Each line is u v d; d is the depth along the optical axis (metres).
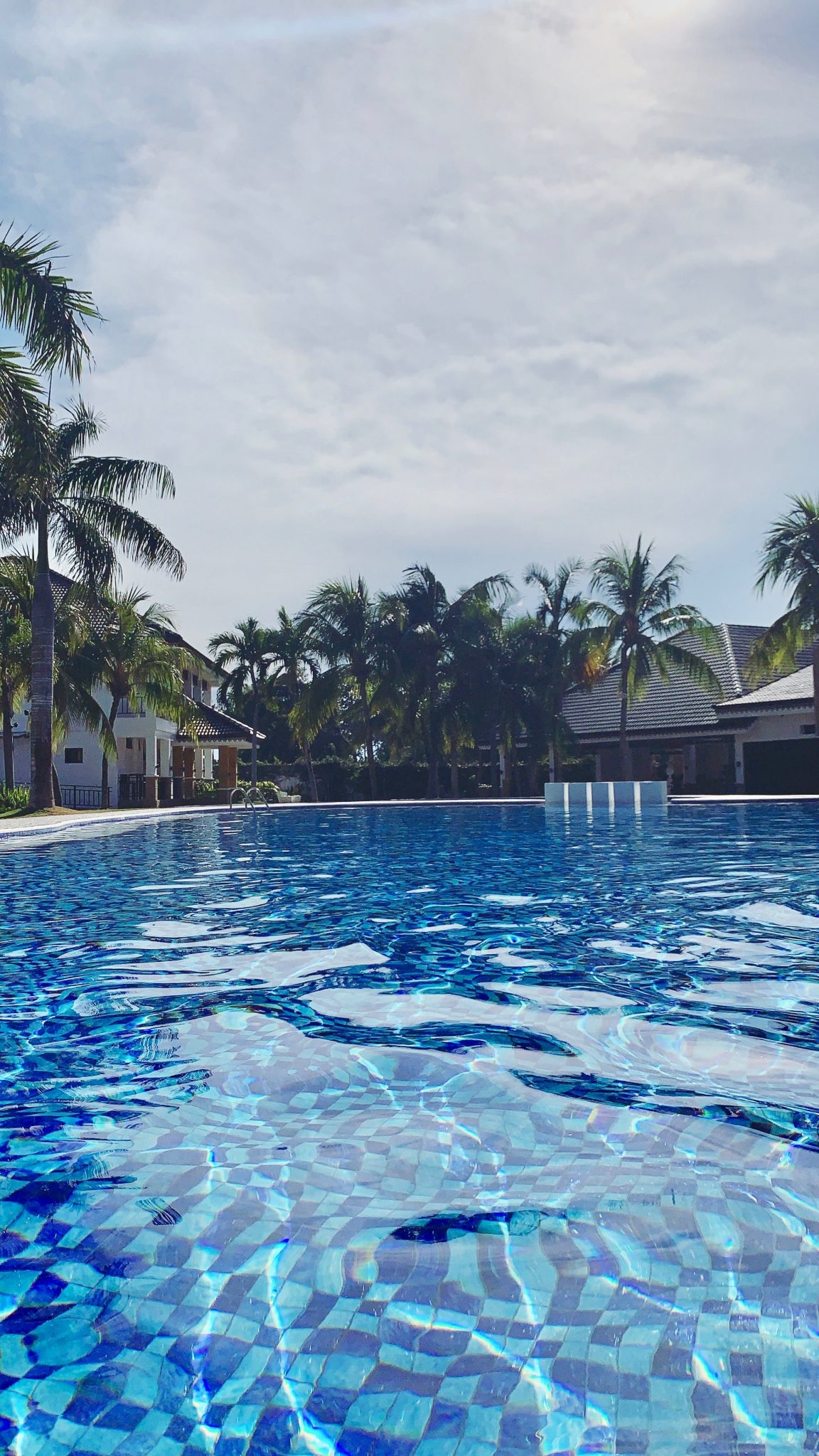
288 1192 2.06
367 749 32.75
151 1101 2.65
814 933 4.98
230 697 47.44
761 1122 2.43
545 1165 2.18
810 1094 2.64
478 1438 1.33
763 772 32.38
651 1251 1.78
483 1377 1.45
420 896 6.62
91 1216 1.97
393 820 17.97
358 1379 1.46
